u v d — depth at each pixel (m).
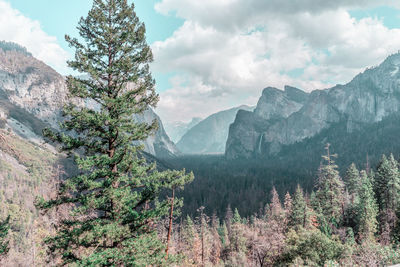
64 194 10.86
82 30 12.88
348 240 30.47
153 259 11.23
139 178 12.21
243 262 31.30
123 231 10.81
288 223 36.56
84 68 11.80
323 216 37.97
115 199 10.72
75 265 9.45
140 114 13.19
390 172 41.25
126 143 12.18
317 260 20.34
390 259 17.42
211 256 49.34
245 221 81.56
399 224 31.78
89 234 10.11
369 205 36.16
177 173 13.02
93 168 11.71
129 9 13.27
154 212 12.28
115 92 12.71
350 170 47.47
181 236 55.53
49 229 16.84
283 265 23.12
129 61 12.35
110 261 10.16
